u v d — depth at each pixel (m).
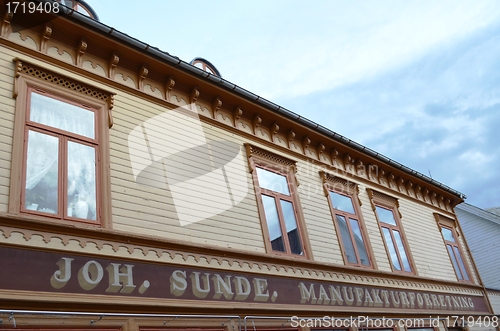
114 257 7.81
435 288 16.09
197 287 8.71
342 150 15.13
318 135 14.16
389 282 13.95
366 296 12.65
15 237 6.89
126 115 9.64
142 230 8.61
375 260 14.03
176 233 9.14
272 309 9.71
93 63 9.62
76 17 9.12
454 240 19.64
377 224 15.23
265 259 10.41
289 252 11.40
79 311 6.99
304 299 10.73
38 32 8.99
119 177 8.84
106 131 9.07
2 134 7.63
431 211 19.11
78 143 8.60
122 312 7.45
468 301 17.59
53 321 6.68
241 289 9.48
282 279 10.52
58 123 8.48
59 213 7.76
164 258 8.52
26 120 8.05
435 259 17.31
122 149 9.20
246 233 10.59
